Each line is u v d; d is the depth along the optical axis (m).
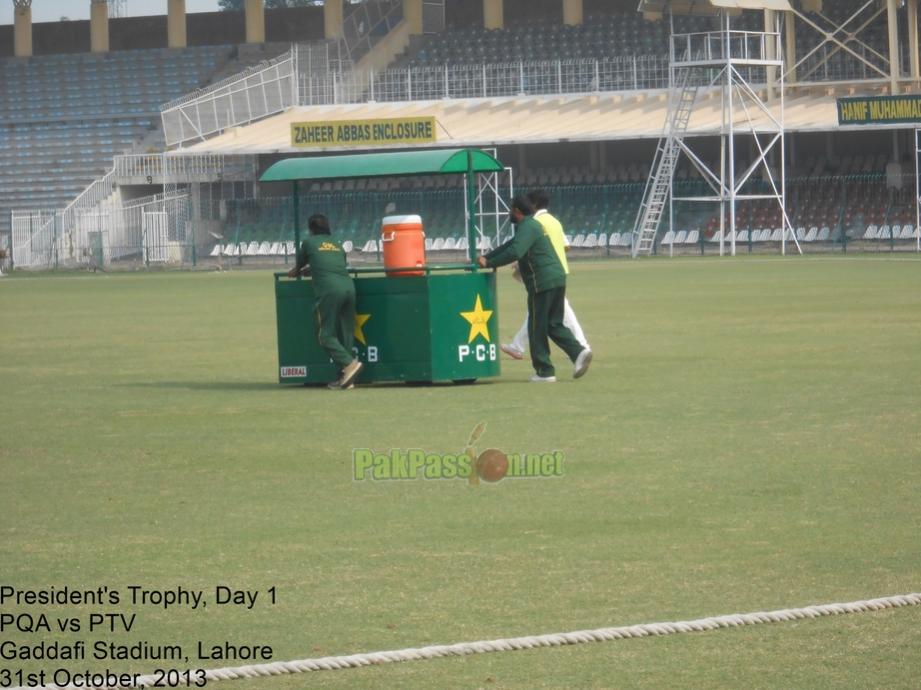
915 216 171.50
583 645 20.75
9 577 24.83
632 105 184.12
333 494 31.55
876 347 59.59
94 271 181.50
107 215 188.25
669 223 182.25
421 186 194.38
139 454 37.09
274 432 40.34
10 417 44.41
